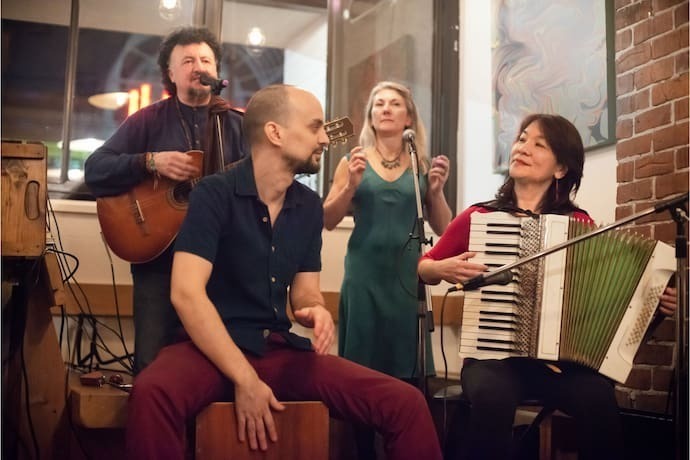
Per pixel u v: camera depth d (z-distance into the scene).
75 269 3.10
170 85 2.88
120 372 3.05
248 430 1.77
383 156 3.00
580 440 2.15
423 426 1.84
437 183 2.89
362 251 2.90
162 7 4.20
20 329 2.44
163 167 2.61
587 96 3.32
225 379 1.83
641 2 3.04
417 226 2.86
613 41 3.19
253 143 2.02
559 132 2.43
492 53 3.98
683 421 2.16
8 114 3.86
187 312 1.79
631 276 2.21
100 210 2.68
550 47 3.55
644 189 2.99
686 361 2.18
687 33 2.83
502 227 2.27
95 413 2.24
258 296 1.96
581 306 2.21
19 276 2.41
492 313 2.23
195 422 1.79
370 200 2.91
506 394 2.13
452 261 2.26
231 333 1.90
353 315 2.86
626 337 2.20
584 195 3.37
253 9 4.37
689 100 2.80
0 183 2.16
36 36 3.92
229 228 1.95
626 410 2.76
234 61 4.46
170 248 2.66
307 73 4.42
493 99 3.94
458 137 4.25
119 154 2.72
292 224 2.04
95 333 3.25
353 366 1.93
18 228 2.17
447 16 4.28
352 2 4.26
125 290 3.36
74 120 4.04
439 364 3.77
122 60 4.22
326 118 4.22
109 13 4.18
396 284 2.87
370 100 3.04
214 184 1.95
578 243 2.22
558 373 2.22
